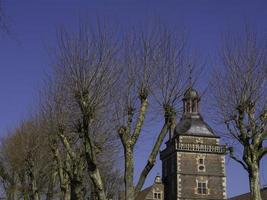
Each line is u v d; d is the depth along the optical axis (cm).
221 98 2520
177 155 7306
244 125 2431
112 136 2844
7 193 4812
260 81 2453
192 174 7244
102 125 2764
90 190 4506
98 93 2300
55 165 3691
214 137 7469
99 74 2316
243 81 2456
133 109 2277
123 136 2212
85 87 2298
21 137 4019
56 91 2778
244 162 2436
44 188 4325
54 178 3859
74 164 2761
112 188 5262
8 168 4641
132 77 2303
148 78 2278
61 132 2733
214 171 7331
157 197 7638
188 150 7344
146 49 2316
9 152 4338
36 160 3906
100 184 2197
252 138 2409
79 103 2297
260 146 2403
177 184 7175
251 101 2434
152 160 2183
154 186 7688
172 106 2250
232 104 2470
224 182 7306
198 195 7169
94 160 2219
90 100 2288
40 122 3644
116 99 2314
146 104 2258
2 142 4497
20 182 4625
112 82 2322
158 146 2205
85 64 2325
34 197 3906
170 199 7425
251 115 2425
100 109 2364
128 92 2297
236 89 2466
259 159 2395
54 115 2788
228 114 2483
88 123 2267
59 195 4419
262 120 2408
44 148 3778
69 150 2723
